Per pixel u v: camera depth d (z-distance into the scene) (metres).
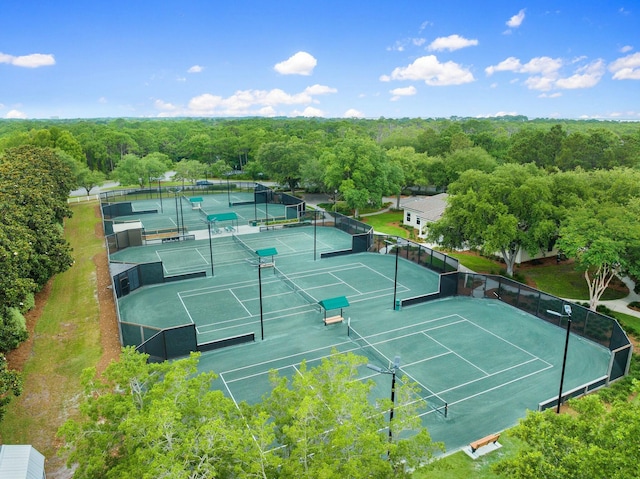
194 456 11.67
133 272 41.09
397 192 75.75
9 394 24.17
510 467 13.66
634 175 45.69
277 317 35.81
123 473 11.45
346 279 44.16
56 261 34.81
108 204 70.88
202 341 31.92
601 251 33.03
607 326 30.44
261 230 63.78
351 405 13.74
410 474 14.68
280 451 14.75
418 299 38.28
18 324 27.80
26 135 109.00
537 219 39.81
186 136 162.38
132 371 14.38
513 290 37.53
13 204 34.66
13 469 16.30
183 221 68.19
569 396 25.00
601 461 11.43
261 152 89.12
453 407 24.47
